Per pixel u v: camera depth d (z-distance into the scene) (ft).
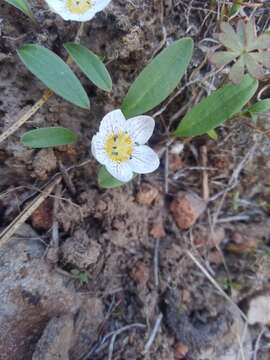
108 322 0.33
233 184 0.38
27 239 0.31
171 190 0.37
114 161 0.29
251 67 0.29
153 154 0.29
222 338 0.34
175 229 0.37
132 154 0.29
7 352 0.28
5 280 0.29
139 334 0.33
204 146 0.37
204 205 0.37
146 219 0.36
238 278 0.37
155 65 0.29
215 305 0.35
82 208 0.32
